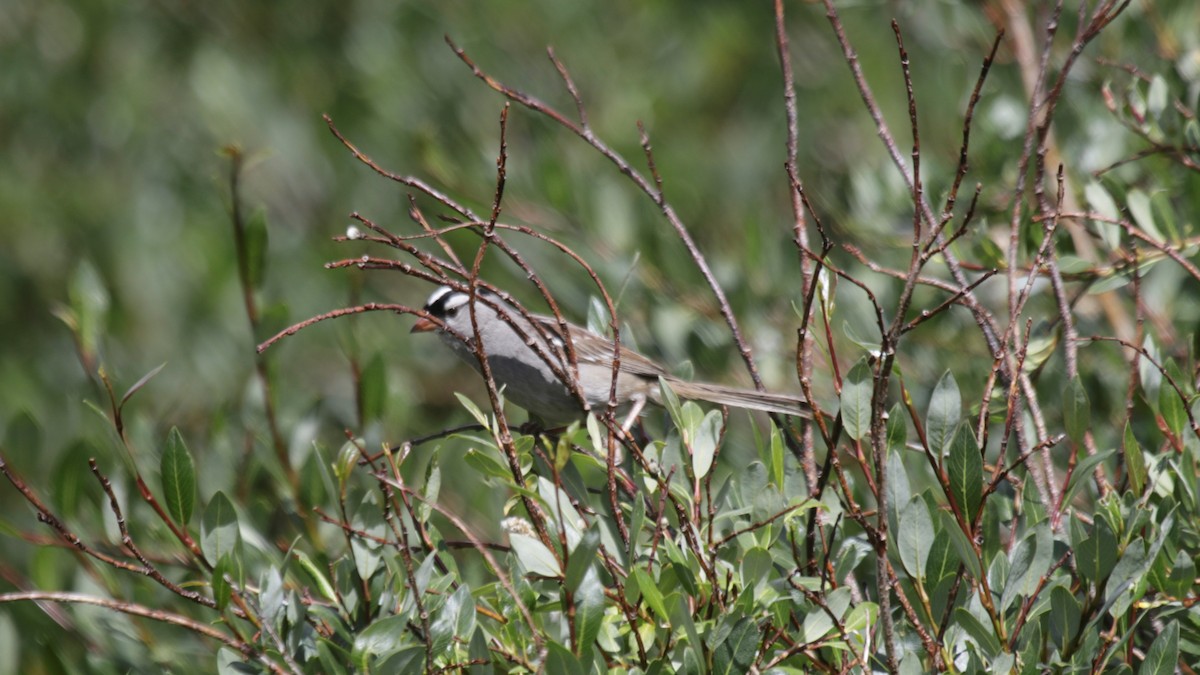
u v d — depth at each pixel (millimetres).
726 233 13469
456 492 11688
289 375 14703
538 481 6633
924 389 9805
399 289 15320
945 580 6109
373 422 9477
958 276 7457
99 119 17562
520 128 15328
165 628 8422
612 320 6855
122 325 15578
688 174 15133
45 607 8211
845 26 15719
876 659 6082
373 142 15938
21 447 9125
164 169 17016
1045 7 10875
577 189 11430
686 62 16359
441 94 15820
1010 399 6402
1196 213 9078
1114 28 10836
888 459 6301
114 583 8250
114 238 16562
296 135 16312
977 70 10992
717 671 5816
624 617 6406
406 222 15539
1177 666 6410
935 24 12227
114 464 8625
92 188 17109
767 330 10875
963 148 6004
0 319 16734
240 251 9469
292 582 7652
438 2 16234
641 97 15836
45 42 17953
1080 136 10328
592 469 9078
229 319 15484
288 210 16203
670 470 6793
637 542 6613
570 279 11164
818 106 15523
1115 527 6227
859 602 6363
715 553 6410
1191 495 6648
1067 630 5961
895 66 15273
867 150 14289
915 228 5992
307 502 8859
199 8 17562
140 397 13820
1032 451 6297
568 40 16234
